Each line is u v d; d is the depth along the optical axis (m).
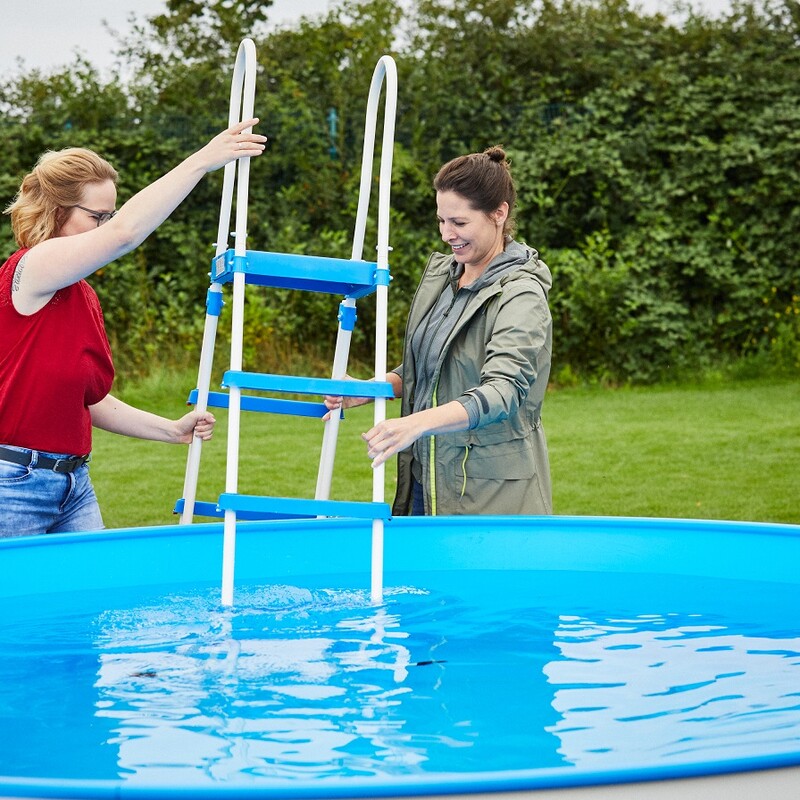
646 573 3.27
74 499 3.27
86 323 3.09
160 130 12.64
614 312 12.37
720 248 12.97
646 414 9.74
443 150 13.35
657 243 12.88
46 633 2.52
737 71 13.39
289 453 7.91
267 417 9.67
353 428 9.03
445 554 3.33
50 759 1.68
